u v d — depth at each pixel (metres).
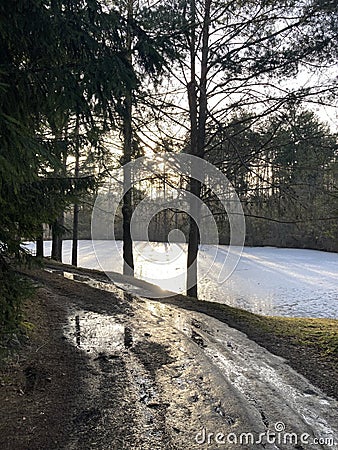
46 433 2.54
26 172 2.14
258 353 4.11
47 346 4.13
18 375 3.34
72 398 3.05
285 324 5.44
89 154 7.75
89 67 2.54
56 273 9.15
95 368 3.67
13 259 2.97
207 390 3.24
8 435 2.48
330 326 5.31
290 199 7.37
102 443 2.47
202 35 7.09
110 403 2.99
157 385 3.33
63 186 3.24
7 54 2.49
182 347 4.31
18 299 2.81
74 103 2.52
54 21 2.42
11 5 2.30
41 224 3.12
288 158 6.98
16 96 2.44
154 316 5.71
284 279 13.95
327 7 6.04
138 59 3.01
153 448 2.44
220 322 5.42
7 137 2.01
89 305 6.24
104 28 2.69
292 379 3.43
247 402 3.01
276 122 7.06
